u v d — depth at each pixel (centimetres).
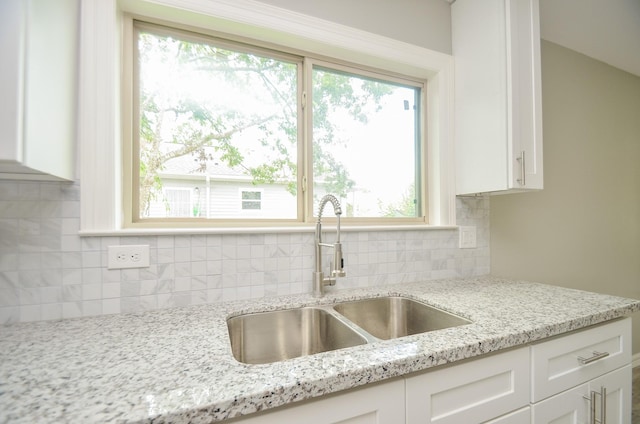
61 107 80
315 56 137
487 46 137
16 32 55
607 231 217
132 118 108
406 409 64
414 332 116
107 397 47
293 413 54
